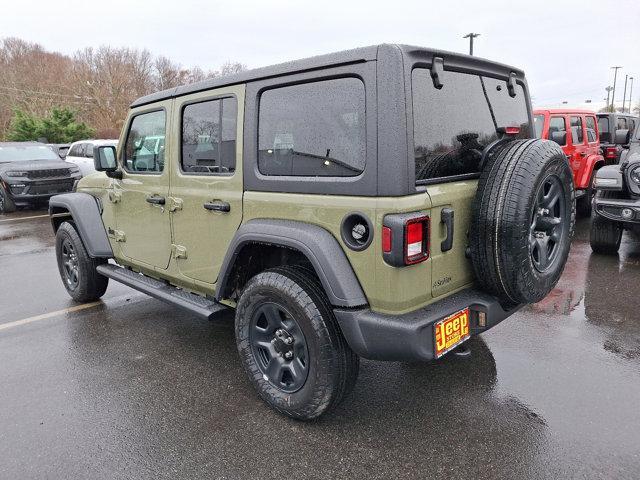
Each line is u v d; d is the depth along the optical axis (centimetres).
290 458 262
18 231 973
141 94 4797
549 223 279
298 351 282
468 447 266
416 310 254
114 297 539
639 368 346
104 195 455
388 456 261
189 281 363
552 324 427
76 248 487
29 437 287
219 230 325
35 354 398
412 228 236
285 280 275
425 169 253
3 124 4297
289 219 278
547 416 291
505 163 260
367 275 248
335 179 254
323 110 260
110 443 279
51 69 4781
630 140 704
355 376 276
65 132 3036
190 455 267
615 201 592
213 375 356
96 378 355
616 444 264
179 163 354
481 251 262
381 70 234
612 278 553
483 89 303
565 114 869
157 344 411
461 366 354
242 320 305
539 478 241
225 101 315
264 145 292
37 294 560
